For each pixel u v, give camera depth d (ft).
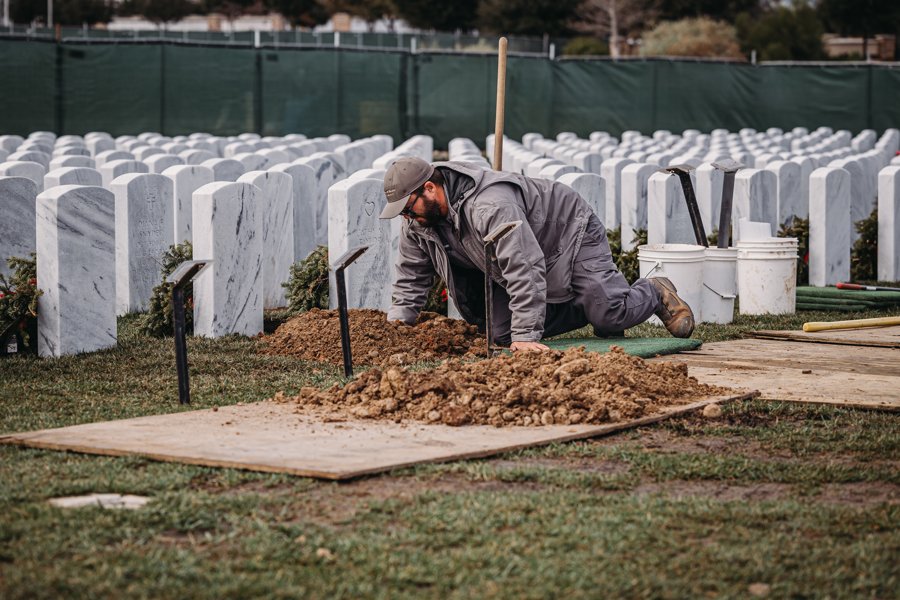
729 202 34.14
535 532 13.92
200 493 15.31
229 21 241.76
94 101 95.71
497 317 26.84
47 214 26.09
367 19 229.04
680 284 32.32
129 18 245.86
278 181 34.65
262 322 30.35
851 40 199.11
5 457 17.29
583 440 18.65
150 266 33.63
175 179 35.47
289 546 13.33
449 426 19.16
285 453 17.11
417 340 26.89
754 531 14.08
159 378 23.99
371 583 12.34
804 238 40.81
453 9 201.05
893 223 42.16
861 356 26.71
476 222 24.41
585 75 110.32
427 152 70.33
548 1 191.01
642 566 12.88
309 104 102.53
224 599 11.90
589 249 26.68
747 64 111.45
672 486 16.20
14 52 92.02
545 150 74.84
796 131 95.81
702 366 25.38
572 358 22.16
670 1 205.67
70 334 26.50
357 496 15.38
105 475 16.17
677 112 111.04
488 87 107.76
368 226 31.35
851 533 14.07
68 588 12.07
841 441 18.71
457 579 12.38
